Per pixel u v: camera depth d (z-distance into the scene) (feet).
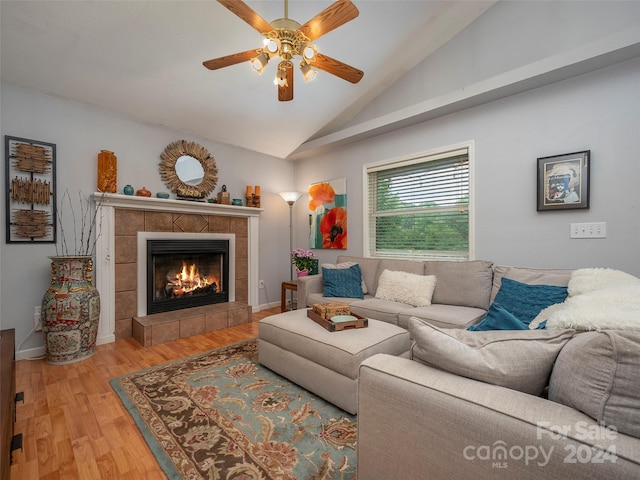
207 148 12.92
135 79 9.17
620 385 2.27
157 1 7.14
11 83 8.48
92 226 9.75
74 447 4.97
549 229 8.45
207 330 11.09
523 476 2.37
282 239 15.84
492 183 9.48
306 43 6.40
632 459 2.00
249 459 4.70
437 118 10.77
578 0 7.61
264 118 12.20
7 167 8.41
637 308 3.95
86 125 9.78
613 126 7.49
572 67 7.59
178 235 11.61
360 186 13.29
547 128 8.45
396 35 9.60
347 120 13.19
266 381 7.24
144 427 5.47
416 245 11.69
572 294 6.66
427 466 2.92
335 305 7.52
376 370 3.44
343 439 5.17
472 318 7.68
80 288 8.54
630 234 7.30
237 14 5.66
